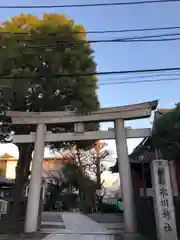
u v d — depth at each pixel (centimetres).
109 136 1402
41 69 1420
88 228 1571
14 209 1537
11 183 2603
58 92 1510
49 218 2348
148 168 1866
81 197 3619
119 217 2464
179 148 1100
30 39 1407
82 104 1449
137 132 1371
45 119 1462
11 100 1464
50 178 3822
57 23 1524
